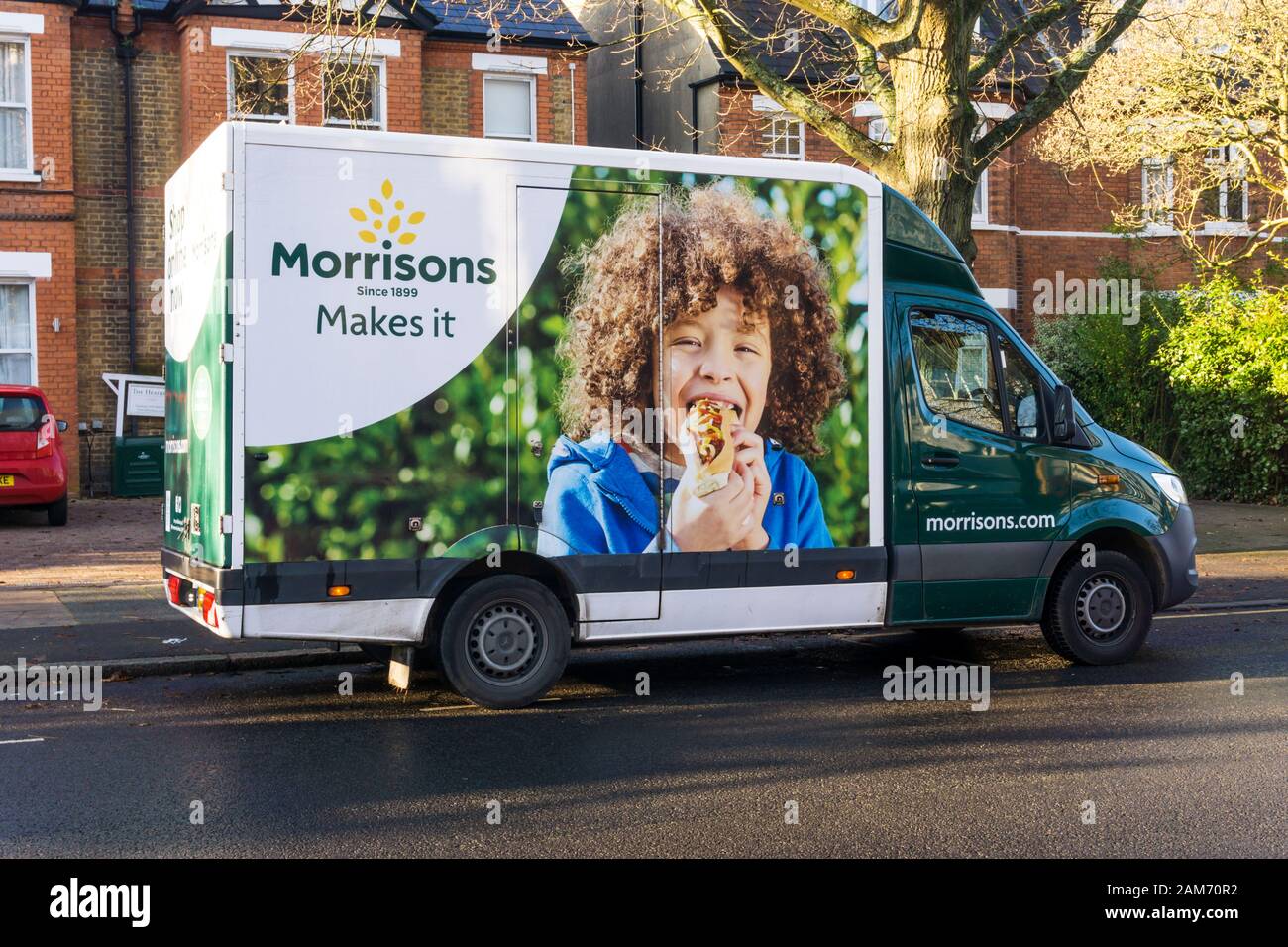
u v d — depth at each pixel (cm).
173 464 812
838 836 530
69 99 1950
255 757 662
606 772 630
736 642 1041
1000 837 529
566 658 776
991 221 2408
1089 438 917
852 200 834
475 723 738
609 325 770
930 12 1171
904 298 852
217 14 2006
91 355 2025
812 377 821
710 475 794
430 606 738
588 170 765
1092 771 630
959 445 863
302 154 710
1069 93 1244
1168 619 1140
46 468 1619
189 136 2012
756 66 1245
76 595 1143
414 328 730
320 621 718
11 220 1920
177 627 1007
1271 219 2195
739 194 802
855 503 833
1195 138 1920
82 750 677
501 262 747
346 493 720
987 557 868
